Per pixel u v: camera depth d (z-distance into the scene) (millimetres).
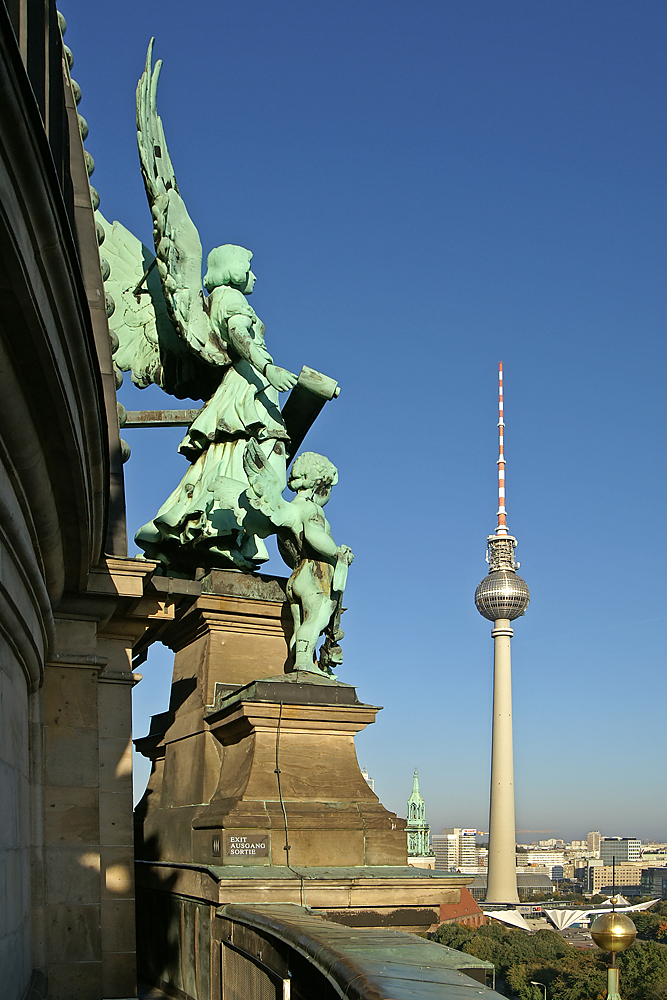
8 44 5410
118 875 14898
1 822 8641
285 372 19500
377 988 7074
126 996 14477
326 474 18781
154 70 20219
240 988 12367
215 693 18469
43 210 6668
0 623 8750
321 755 16812
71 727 13906
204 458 20281
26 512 9445
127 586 14289
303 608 18297
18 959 10102
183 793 18719
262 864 15430
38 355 7621
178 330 20203
